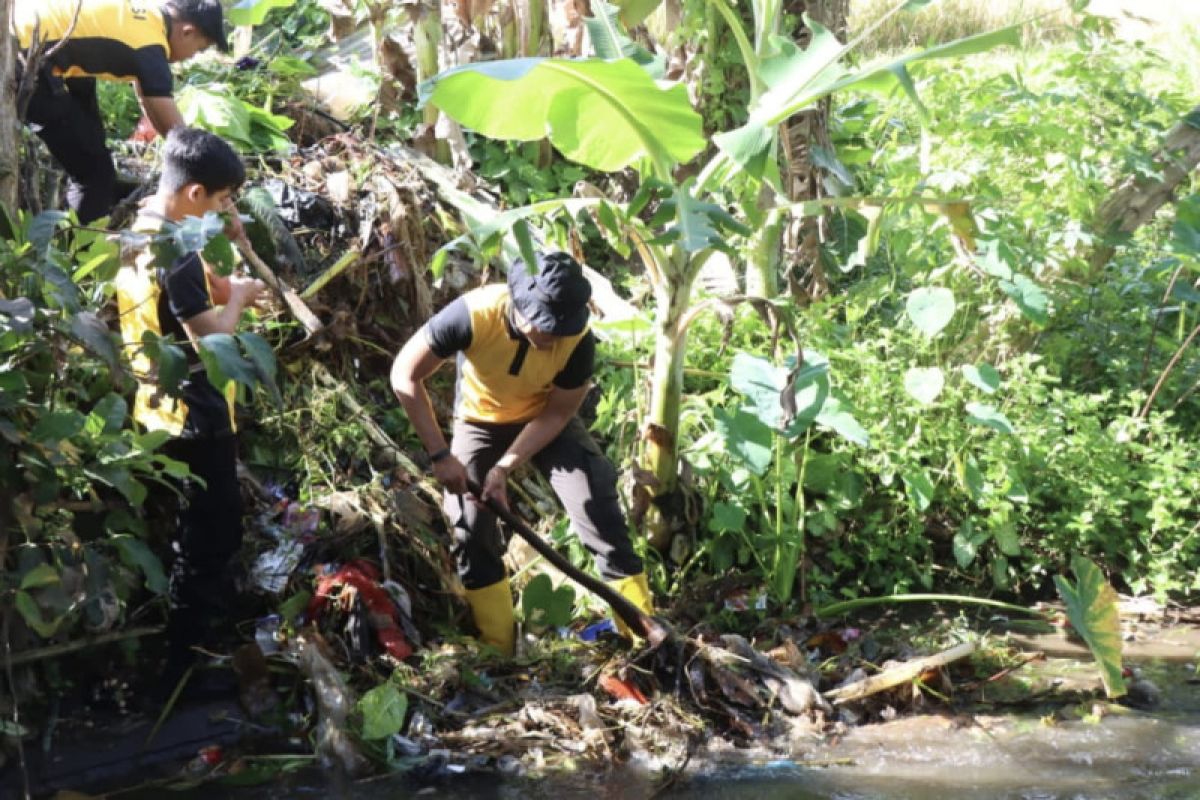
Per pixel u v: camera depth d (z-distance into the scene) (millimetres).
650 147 4531
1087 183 6391
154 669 4594
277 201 6066
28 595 3855
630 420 5648
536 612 4879
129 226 5676
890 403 5789
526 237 4332
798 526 5312
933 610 5551
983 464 5812
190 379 4230
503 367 4418
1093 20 5824
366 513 5082
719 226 4398
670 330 5070
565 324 4180
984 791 4074
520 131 4480
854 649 5027
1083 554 5801
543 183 7156
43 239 3902
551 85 4332
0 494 3838
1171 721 4574
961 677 4918
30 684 4230
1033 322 5918
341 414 5473
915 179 6449
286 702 4461
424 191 6297
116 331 4844
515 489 5539
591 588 4625
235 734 4320
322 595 4781
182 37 5434
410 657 4707
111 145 6469
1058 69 6625
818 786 4102
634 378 5805
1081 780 4148
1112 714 4613
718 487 5496
